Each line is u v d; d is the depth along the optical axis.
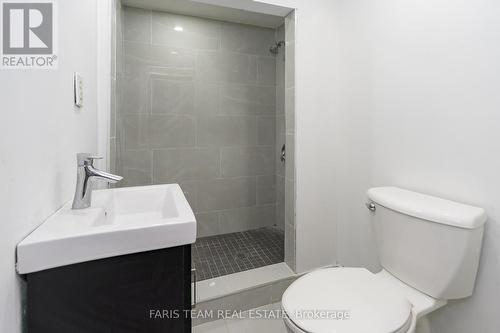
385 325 0.78
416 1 1.17
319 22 1.64
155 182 2.19
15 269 0.52
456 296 0.94
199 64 2.25
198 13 2.16
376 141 1.42
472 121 0.97
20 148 0.55
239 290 1.51
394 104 1.30
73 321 0.57
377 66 1.39
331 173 1.74
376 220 1.18
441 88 1.08
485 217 0.91
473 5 0.95
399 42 1.26
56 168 0.75
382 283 0.99
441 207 0.96
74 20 0.91
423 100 1.15
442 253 0.92
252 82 2.45
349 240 1.67
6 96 0.50
